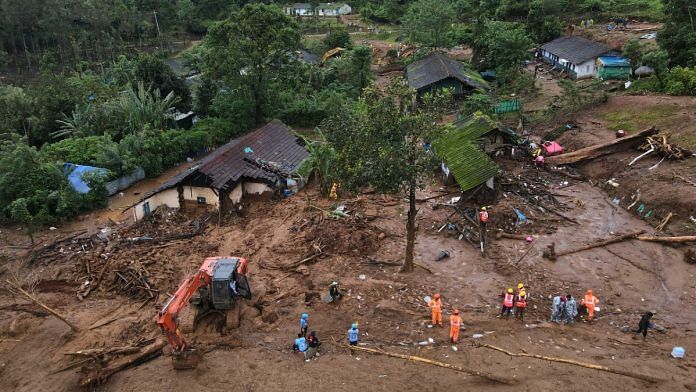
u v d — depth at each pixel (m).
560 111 48.75
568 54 64.00
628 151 37.34
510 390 17.83
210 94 55.78
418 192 35.59
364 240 28.30
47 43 91.56
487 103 49.94
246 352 20.69
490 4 90.62
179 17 108.25
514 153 40.25
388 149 21.98
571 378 18.27
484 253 27.30
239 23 48.66
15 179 34.09
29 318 23.64
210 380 19.19
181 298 19.81
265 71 51.78
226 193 33.34
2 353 21.48
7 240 31.56
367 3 114.75
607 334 21.08
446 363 19.41
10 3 81.75
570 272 25.66
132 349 20.88
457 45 80.12
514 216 30.70
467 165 34.38
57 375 19.91
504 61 63.12
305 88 59.06
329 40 86.00
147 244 29.70
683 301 23.09
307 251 28.09
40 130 49.03
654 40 61.91
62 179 35.38
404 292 24.27
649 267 25.77
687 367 18.72
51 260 28.58
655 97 46.12
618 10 79.62
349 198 34.44
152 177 42.00
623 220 30.62
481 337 20.98
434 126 23.06
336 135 23.50
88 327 22.69
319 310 23.19
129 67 66.38
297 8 114.19
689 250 26.19
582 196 34.03
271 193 35.53
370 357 20.11
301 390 18.47
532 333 21.20
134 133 43.38
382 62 82.06
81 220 34.22
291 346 20.91
